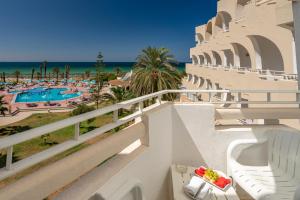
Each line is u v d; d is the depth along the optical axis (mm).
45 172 1860
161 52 16594
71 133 20062
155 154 3721
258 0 10180
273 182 3461
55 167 1949
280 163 3811
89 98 48469
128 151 3201
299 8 4180
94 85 75438
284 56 8578
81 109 26656
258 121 7121
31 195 1690
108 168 2596
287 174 3650
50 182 1849
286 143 3785
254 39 10914
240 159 4090
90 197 2100
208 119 4391
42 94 61094
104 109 2486
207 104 4438
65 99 51844
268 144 4043
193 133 4473
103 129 2506
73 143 2096
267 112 4395
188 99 17422
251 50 11461
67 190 2107
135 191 2430
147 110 3721
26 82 94750
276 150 3906
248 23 10688
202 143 4457
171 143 4512
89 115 2246
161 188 4027
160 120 3930
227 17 18141
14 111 35438
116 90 25250
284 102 4297
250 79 10047
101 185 2275
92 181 2277
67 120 1982
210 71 16500
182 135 4512
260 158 4066
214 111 4383
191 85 25969
